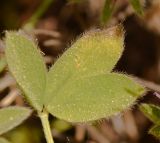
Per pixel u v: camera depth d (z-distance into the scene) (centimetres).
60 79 7
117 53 6
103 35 6
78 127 11
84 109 6
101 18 9
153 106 7
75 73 6
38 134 11
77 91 7
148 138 11
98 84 6
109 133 11
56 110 7
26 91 7
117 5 11
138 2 8
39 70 7
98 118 6
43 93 7
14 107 7
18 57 6
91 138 11
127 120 11
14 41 6
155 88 10
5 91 11
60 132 11
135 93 6
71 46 6
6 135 11
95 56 6
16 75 6
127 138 11
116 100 6
